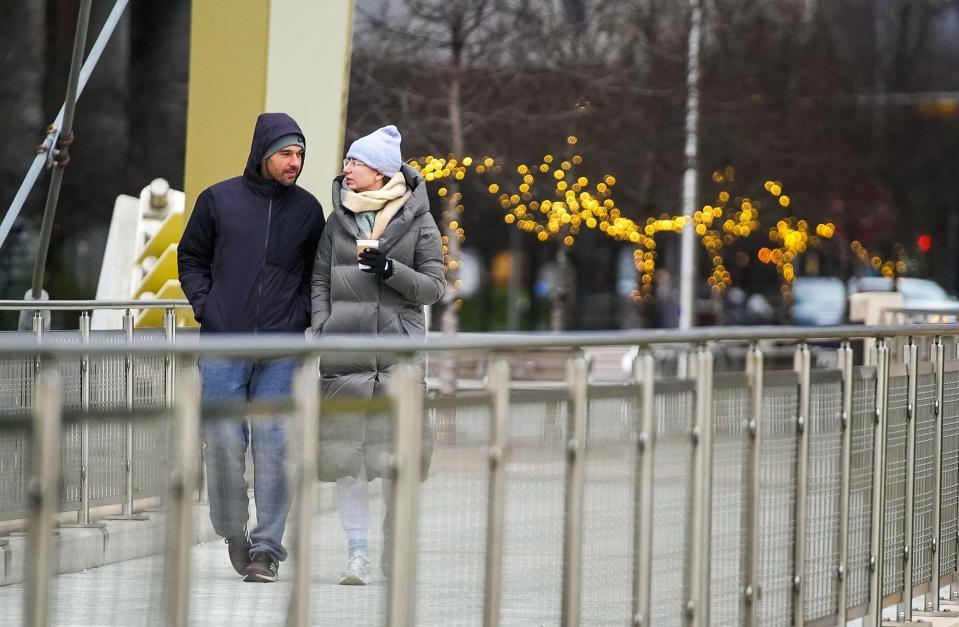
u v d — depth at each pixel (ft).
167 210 175.83
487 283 468.34
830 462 68.33
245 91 123.95
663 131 332.80
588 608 52.24
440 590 46.01
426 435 45.21
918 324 78.13
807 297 439.63
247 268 74.84
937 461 82.07
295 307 76.02
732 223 359.87
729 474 60.44
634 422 54.49
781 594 64.39
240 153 124.47
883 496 73.56
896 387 75.61
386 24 312.29
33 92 333.01
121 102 343.05
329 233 75.92
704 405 58.59
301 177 124.36
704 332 57.88
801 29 357.00
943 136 395.55
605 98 324.60
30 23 333.01
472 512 47.14
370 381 73.10
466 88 313.94
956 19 398.83
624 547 54.13
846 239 414.41
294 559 41.55
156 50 345.51
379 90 310.24
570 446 51.03
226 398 72.33
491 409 47.65
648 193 341.62
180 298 157.28
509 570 48.73
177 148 346.54
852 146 367.45
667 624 56.80
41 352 34.30
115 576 38.70
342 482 42.70
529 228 340.39
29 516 35.06
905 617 77.87
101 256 339.57
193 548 39.22
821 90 357.00
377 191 75.36
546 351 50.31
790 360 228.84
